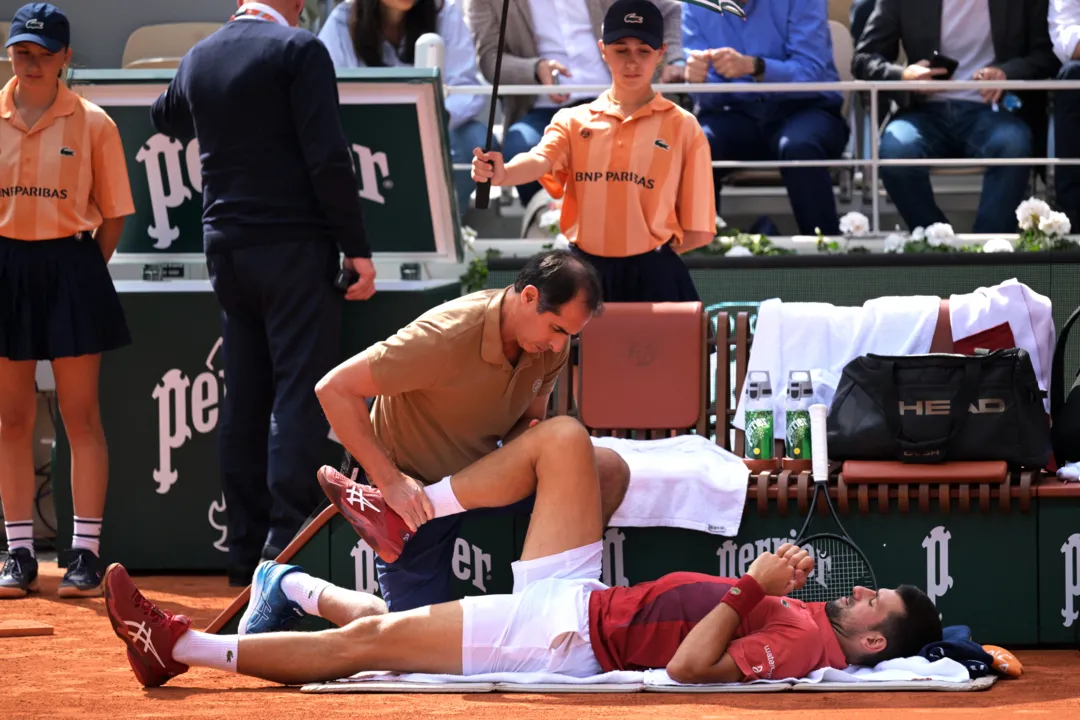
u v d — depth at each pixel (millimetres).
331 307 22109
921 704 14023
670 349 20062
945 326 20234
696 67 30328
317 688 14984
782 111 31328
